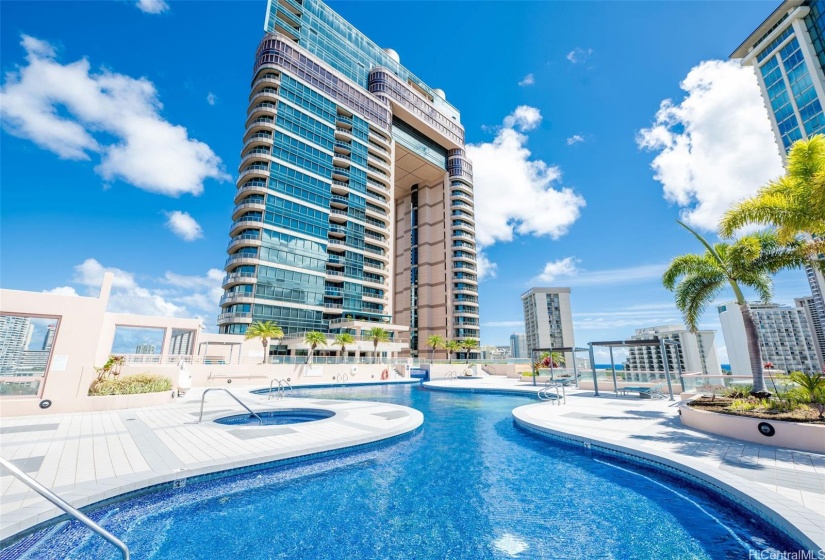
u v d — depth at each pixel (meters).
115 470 6.51
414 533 5.05
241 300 44.41
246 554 4.50
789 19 42.12
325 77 58.31
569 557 4.38
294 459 7.91
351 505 5.99
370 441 9.29
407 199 89.50
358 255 57.19
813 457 7.11
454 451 9.27
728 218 11.05
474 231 81.06
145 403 14.78
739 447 8.00
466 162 84.56
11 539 4.29
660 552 4.44
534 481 7.11
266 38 54.03
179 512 5.64
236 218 50.03
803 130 40.50
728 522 5.25
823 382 9.63
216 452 7.73
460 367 46.47
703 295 13.97
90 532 4.96
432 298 78.94
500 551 4.54
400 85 71.62
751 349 11.93
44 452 7.66
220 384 27.28
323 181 54.59
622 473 7.55
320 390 27.98
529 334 132.38
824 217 9.76
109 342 21.73
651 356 115.81
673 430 9.98
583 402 16.30
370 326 51.75
